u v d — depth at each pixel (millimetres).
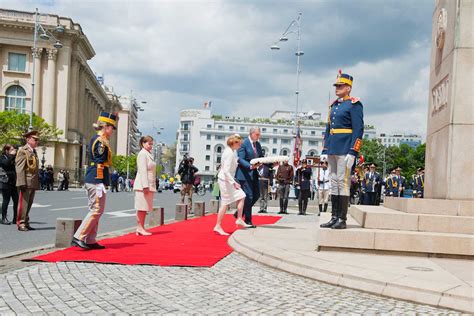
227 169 9898
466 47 7676
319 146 123062
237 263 6738
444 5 8672
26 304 4379
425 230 7164
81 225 7531
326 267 5797
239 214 10000
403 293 4848
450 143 7680
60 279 5414
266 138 121375
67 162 63688
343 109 7461
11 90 61000
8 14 60344
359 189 23328
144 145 9875
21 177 10469
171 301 4637
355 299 4844
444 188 7895
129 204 22547
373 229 7293
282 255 6609
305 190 17531
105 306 4379
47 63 61719
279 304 4602
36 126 50312
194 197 40781
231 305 4531
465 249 6598
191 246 8188
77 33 62625
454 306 4473
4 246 8203
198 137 123625
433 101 9094
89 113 81250
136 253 7285
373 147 87750
